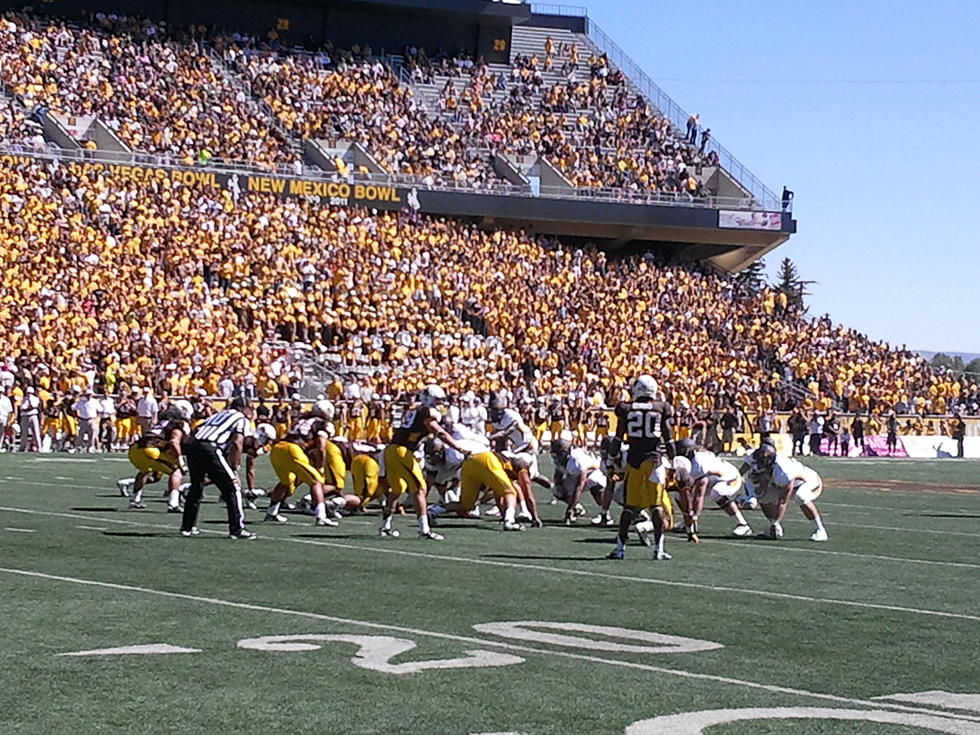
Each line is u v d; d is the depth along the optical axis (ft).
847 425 149.48
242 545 42.32
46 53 154.71
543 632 27.48
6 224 120.16
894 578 38.01
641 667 23.97
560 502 65.00
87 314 114.32
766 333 160.86
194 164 146.82
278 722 19.61
